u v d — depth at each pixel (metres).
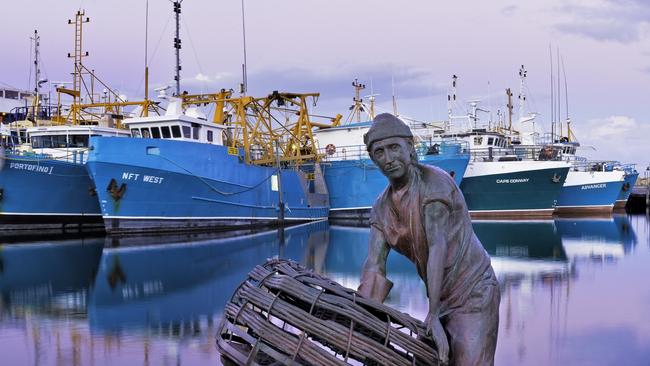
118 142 37.25
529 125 79.69
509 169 55.06
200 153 40.78
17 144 46.31
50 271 24.44
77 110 51.88
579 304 17.55
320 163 57.41
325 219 56.62
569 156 69.25
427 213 5.30
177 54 48.78
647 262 26.72
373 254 5.78
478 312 5.43
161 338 13.82
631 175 71.00
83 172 40.88
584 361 11.94
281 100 52.56
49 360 12.26
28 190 38.69
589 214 63.06
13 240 35.66
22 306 17.61
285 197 50.12
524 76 81.31
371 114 71.00
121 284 21.44
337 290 5.41
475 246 5.52
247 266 25.75
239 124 50.97
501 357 12.29
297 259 27.98
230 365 5.79
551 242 35.47
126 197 37.78
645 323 15.06
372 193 55.94
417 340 5.20
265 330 5.25
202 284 21.36
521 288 20.31
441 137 60.72
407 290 19.61
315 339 5.90
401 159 5.29
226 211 43.47
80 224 42.06
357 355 5.21
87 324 15.31
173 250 31.52
